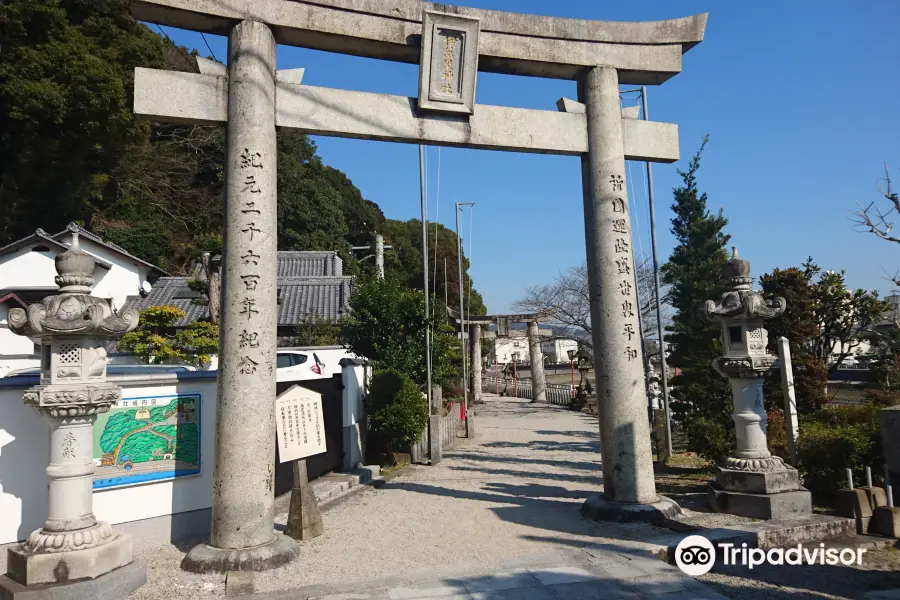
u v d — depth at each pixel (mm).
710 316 8203
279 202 33219
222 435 6375
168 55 29172
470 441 16109
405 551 6691
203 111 6805
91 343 5605
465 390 17375
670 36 8617
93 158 17531
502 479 10883
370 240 40156
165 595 5473
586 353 25359
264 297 6617
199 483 7395
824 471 8492
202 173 32312
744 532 6852
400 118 7715
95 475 6590
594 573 5922
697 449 10406
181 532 7191
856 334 14641
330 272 26594
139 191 28797
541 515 8117
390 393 12008
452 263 39500
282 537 6590
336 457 11125
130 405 6922
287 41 7453
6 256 18531
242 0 6926
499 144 8055
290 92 7195
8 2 15133
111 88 15828
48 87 14930
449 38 7715
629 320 8047
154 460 7035
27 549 5285
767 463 7789
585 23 8422
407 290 15781
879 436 8547
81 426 5547
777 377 12406
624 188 8289
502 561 6297
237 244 6602
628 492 7750
